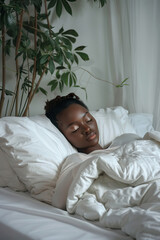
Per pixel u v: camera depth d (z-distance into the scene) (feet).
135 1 8.15
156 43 8.18
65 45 7.39
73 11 8.54
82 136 6.24
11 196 5.00
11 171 5.33
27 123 5.63
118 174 4.20
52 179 4.99
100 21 8.96
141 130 7.88
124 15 8.64
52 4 7.54
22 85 7.25
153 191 3.97
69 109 6.31
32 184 4.96
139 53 8.35
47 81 8.30
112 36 9.03
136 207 3.87
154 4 8.07
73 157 5.26
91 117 6.45
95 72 9.04
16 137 5.27
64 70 8.50
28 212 4.32
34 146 5.22
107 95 9.25
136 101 8.63
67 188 4.48
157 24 8.11
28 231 3.78
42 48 7.15
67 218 3.96
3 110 7.64
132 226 3.45
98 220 4.00
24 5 7.01
